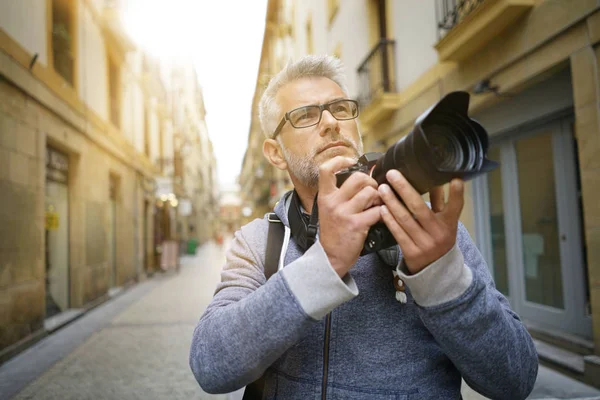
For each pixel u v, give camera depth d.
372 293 0.90
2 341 4.11
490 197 5.14
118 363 4.04
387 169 0.72
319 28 11.87
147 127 13.62
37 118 5.09
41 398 3.24
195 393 3.29
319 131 1.02
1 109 4.24
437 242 0.69
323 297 0.72
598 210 3.07
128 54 10.73
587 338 3.64
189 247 23.45
